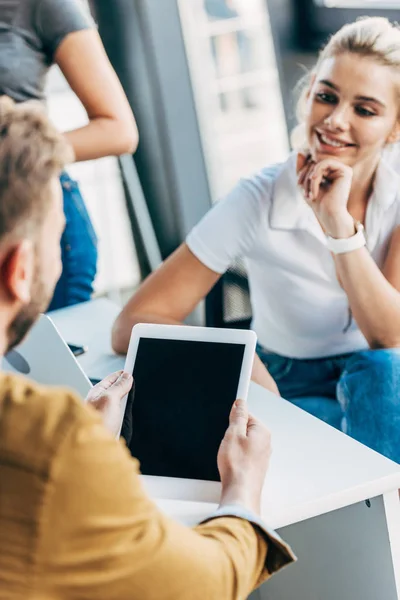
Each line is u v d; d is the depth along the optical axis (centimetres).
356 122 166
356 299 169
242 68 328
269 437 106
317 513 107
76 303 201
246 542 88
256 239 179
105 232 338
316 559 139
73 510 70
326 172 169
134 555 74
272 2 284
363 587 128
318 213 170
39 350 132
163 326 120
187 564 78
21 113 77
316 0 278
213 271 178
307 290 180
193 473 110
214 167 324
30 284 79
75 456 70
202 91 315
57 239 81
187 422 112
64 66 181
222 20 319
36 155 75
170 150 311
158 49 300
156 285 175
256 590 160
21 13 173
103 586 73
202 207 320
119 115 184
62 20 176
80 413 72
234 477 99
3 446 70
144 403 115
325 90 168
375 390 159
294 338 187
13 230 75
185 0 301
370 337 170
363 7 264
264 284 186
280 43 289
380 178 173
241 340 115
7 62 174
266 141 341
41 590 71
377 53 162
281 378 185
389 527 118
